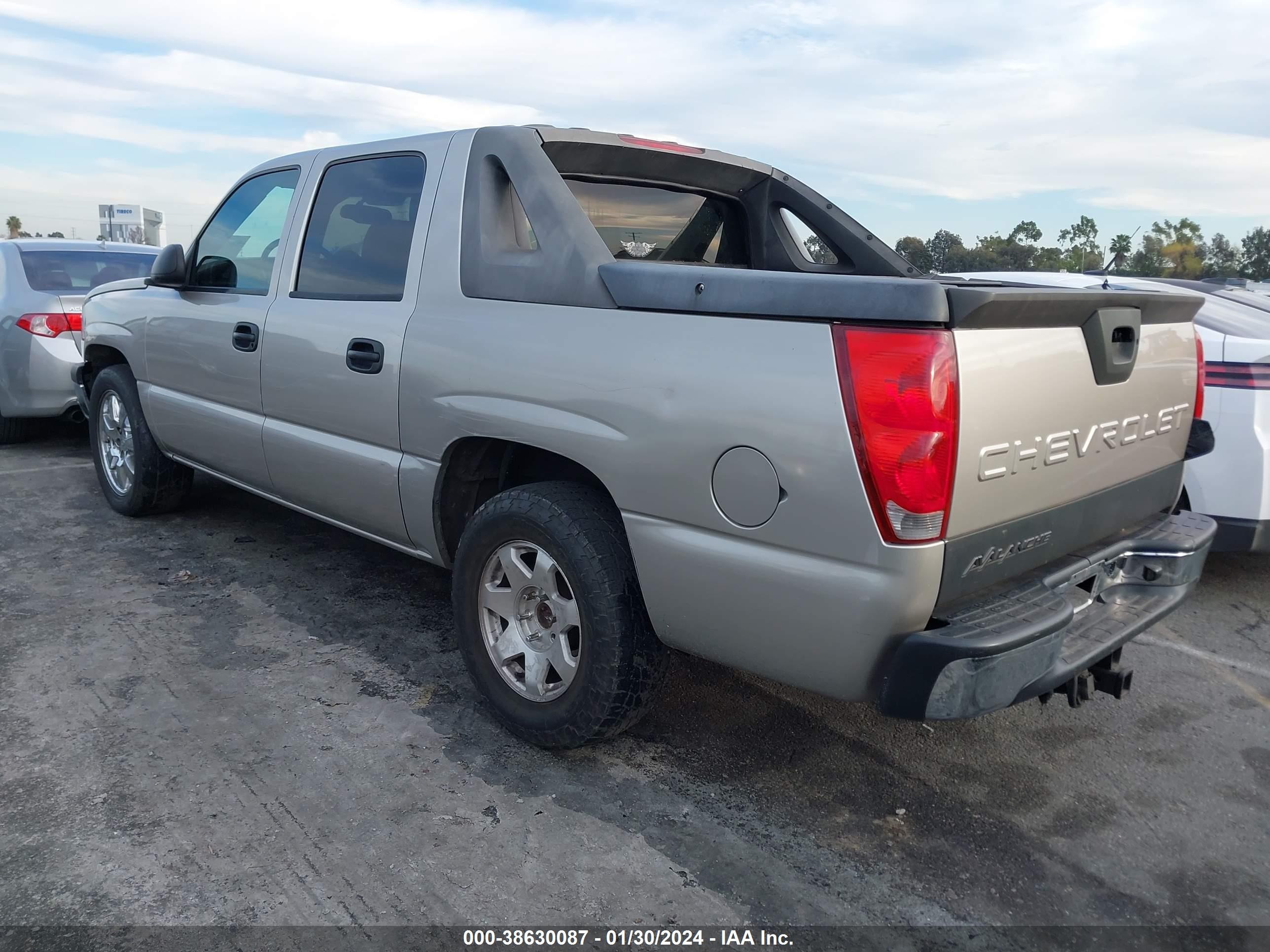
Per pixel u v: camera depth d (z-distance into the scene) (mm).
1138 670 3672
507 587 2912
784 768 2834
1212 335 4094
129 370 4957
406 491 3143
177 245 4223
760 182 3830
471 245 2957
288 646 3555
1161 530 2785
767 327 2164
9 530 4879
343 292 3434
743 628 2270
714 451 2234
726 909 2195
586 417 2514
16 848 2305
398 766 2750
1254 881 2389
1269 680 3609
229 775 2664
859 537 2027
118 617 3764
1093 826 2600
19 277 6688
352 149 3561
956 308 1950
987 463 2068
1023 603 2203
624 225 3518
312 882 2223
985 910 2238
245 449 3953
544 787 2668
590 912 2160
